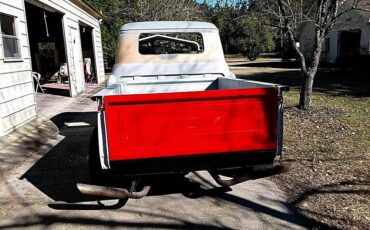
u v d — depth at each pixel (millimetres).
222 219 3564
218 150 3303
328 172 4684
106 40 24469
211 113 3242
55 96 13445
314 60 8633
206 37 5730
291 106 9414
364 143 6023
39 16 15219
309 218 3496
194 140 3250
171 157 3238
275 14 8578
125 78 5570
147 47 5984
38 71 18531
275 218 3541
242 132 3322
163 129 3180
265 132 3365
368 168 4797
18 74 7824
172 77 5676
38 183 4766
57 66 19188
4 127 7023
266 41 36344
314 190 4137
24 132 7324
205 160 3330
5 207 4004
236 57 46062
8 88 7273
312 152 5570
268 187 4352
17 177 5016
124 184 3734
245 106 3291
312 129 7133
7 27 7484
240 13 11336
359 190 4094
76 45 14250
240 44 37000
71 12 13555
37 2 9875
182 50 6902
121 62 5566
